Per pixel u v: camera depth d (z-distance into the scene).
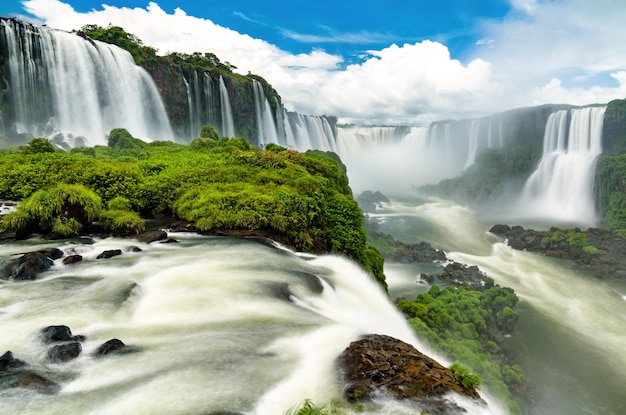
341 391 7.66
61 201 20.00
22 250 16.70
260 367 8.45
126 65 72.69
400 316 20.47
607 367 27.83
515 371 24.61
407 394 7.45
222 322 10.85
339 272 18.62
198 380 7.80
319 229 24.28
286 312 11.80
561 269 48.34
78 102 63.59
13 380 7.54
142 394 7.26
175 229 21.53
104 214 21.19
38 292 12.23
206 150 42.56
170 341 9.58
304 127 126.44
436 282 42.44
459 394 7.52
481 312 31.36
